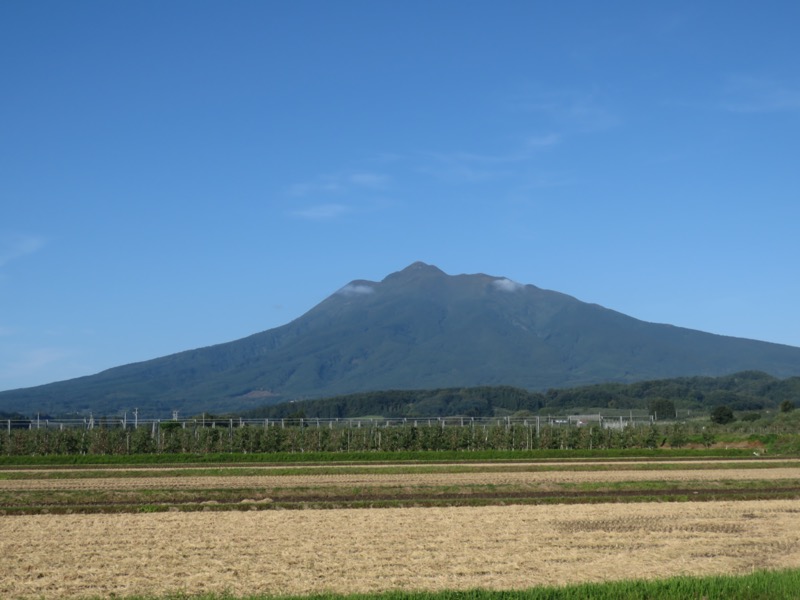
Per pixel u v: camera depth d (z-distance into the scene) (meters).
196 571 27.23
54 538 32.84
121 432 83.50
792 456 83.00
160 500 45.19
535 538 33.59
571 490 49.53
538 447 94.06
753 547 32.31
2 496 45.00
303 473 59.62
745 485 52.25
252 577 26.42
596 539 33.50
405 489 48.56
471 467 64.62
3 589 24.80
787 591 22.92
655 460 76.44
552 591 22.69
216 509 41.28
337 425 99.00
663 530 35.88
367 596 22.22
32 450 80.38
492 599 22.00
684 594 22.72
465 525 36.56
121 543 31.88
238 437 86.00
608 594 22.44
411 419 132.12
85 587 25.09
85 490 47.31
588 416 141.50
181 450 84.75
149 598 23.28
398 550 30.81
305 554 29.94
